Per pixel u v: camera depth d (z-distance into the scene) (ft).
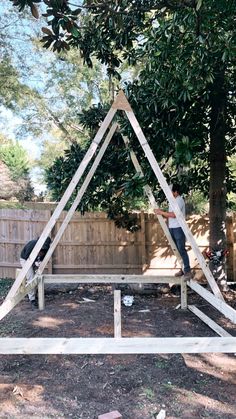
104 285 25.71
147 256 28.07
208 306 20.71
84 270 28.89
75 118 50.49
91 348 10.97
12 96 39.65
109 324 17.63
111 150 22.84
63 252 28.99
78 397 11.61
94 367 13.58
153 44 16.47
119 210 25.40
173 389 12.03
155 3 13.96
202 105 20.59
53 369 13.51
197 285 18.45
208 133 22.50
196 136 20.13
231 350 10.97
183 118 19.60
